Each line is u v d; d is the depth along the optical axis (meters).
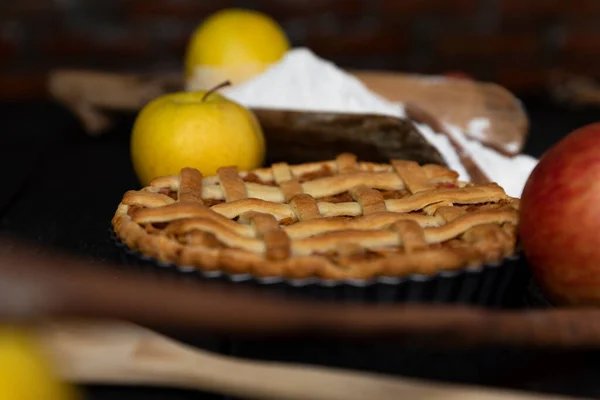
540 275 0.66
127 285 0.43
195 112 0.80
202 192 0.72
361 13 1.97
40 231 0.80
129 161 0.98
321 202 0.71
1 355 0.48
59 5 1.90
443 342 0.53
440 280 0.65
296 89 0.88
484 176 0.80
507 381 0.59
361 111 0.87
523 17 1.96
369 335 0.52
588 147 0.65
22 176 0.95
